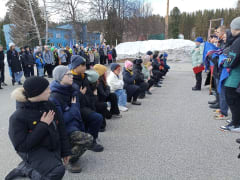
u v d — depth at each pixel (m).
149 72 6.39
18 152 1.85
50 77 10.12
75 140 2.30
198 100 5.46
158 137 3.25
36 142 1.72
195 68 6.55
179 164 2.50
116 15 28.00
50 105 1.89
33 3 19.22
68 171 2.39
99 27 27.81
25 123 1.71
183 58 16.44
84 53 12.58
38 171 1.76
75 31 25.20
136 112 4.54
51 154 1.84
